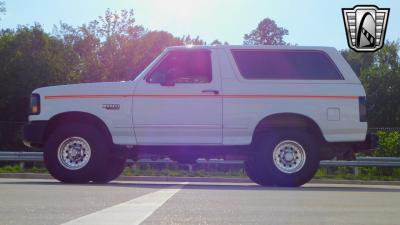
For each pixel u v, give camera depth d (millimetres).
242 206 5758
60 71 42688
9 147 23609
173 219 4816
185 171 16859
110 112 9242
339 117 9133
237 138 9164
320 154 9289
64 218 4801
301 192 7582
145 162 16969
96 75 41719
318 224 4664
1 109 41688
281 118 9172
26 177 15070
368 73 55656
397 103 54281
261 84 9180
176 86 9219
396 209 5762
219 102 9156
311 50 9352
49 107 9266
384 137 18656
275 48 9352
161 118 9203
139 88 9258
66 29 46312
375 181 15539
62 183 9102
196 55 9367
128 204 5816
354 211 5543
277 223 4680
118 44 43031
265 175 9125
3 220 4680
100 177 9828
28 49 42938
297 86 9172
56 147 9211
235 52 9359
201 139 9180
